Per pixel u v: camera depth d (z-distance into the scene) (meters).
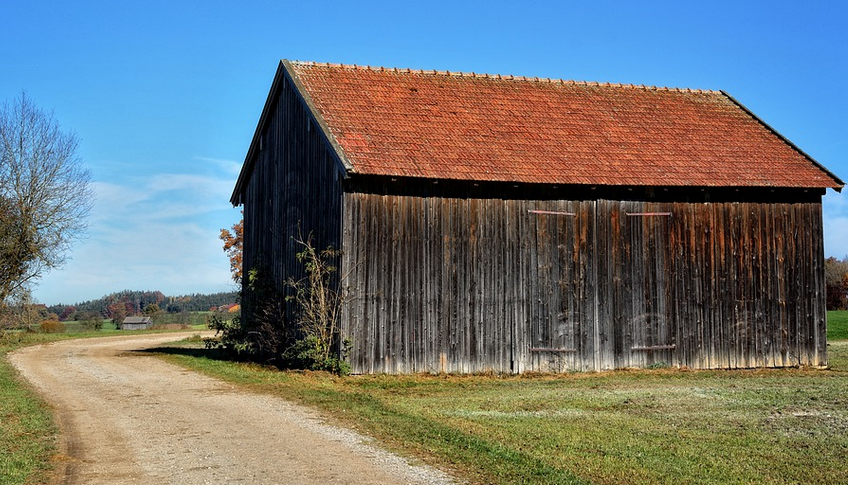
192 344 40.34
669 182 24.66
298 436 13.55
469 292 23.53
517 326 23.91
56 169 40.06
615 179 24.25
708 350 25.61
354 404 16.98
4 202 38.81
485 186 23.83
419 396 19.17
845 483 11.11
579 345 24.44
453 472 11.13
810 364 26.56
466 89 27.55
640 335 25.08
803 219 26.78
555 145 25.31
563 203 24.55
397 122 24.62
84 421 14.98
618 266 24.97
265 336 26.53
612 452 12.62
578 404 17.86
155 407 16.72
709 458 12.41
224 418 15.34
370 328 22.62
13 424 14.30
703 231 25.80
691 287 25.59
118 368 25.20
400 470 11.21
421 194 23.27
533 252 24.19
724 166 26.08
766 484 11.00
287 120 27.91
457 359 23.28
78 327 61.72
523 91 28.27
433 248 23.28
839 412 16.91
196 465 11.50
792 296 26.55
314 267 23.34
